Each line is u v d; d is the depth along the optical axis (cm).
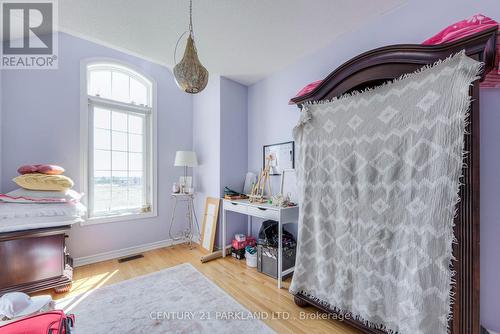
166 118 328
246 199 279
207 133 324
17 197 193
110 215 281
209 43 220
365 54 140
